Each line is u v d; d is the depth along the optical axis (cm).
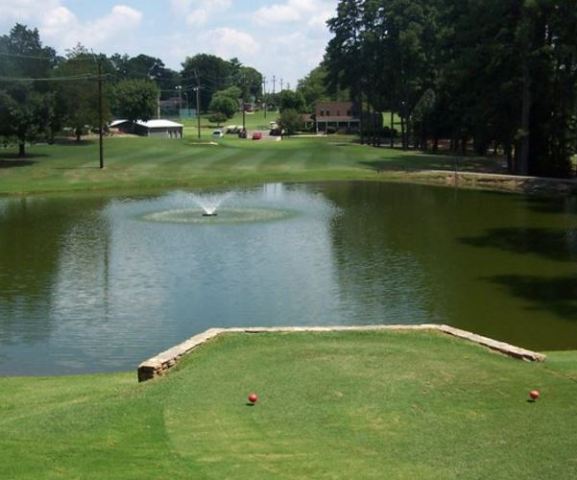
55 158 6806
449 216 3744
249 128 14912
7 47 6875
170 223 3466
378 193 4812
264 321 1853
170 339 1716
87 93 8244
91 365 1539
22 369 1512
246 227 3338
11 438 899
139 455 847
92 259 2639
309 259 2616
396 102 9575
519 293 2144
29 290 2191
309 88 18138
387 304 2014
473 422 946
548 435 902
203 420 952
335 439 893
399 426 934
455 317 1894
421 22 8456
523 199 4522
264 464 823
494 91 5375
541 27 5094
